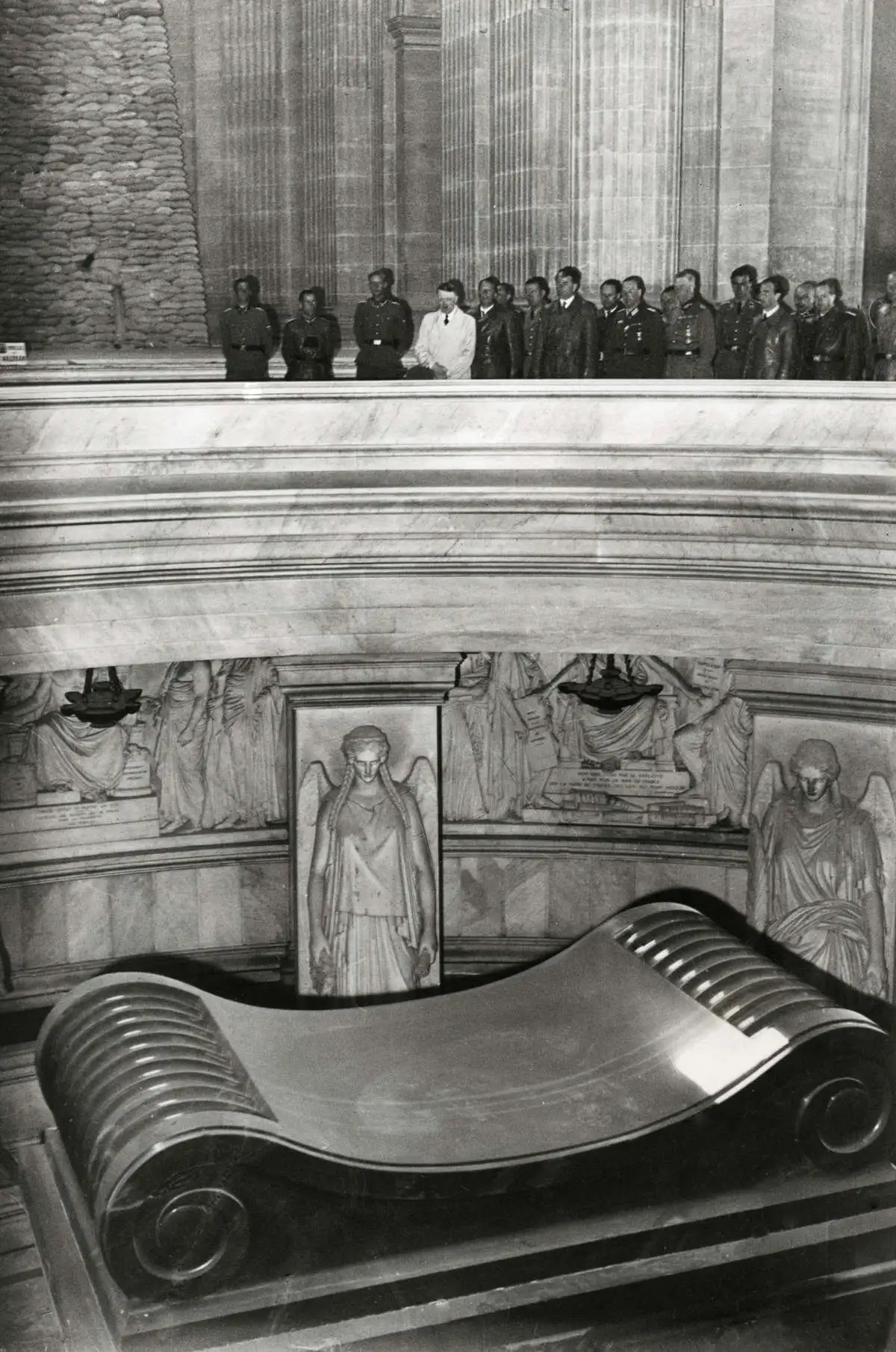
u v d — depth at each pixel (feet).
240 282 33.35
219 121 52.95
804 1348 23.86
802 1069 24.44
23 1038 29.43
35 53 54.49
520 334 32.81
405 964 29.48
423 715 28.55
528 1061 26.11
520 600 27.07
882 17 39.73
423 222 48.01
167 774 30.68
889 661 25.90
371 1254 22.99
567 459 26.12
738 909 31.07
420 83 47.21
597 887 31.83
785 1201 24.41
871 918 27.58
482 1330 22.84
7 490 24.49
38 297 54.95
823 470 25.32
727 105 39.88
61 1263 24.18
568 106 41.14
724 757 30.78
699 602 26.63
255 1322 22.27
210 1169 22.02
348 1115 24.21
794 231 40.60
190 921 31.17
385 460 26.13
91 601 25.77
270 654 27.14
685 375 32.17
